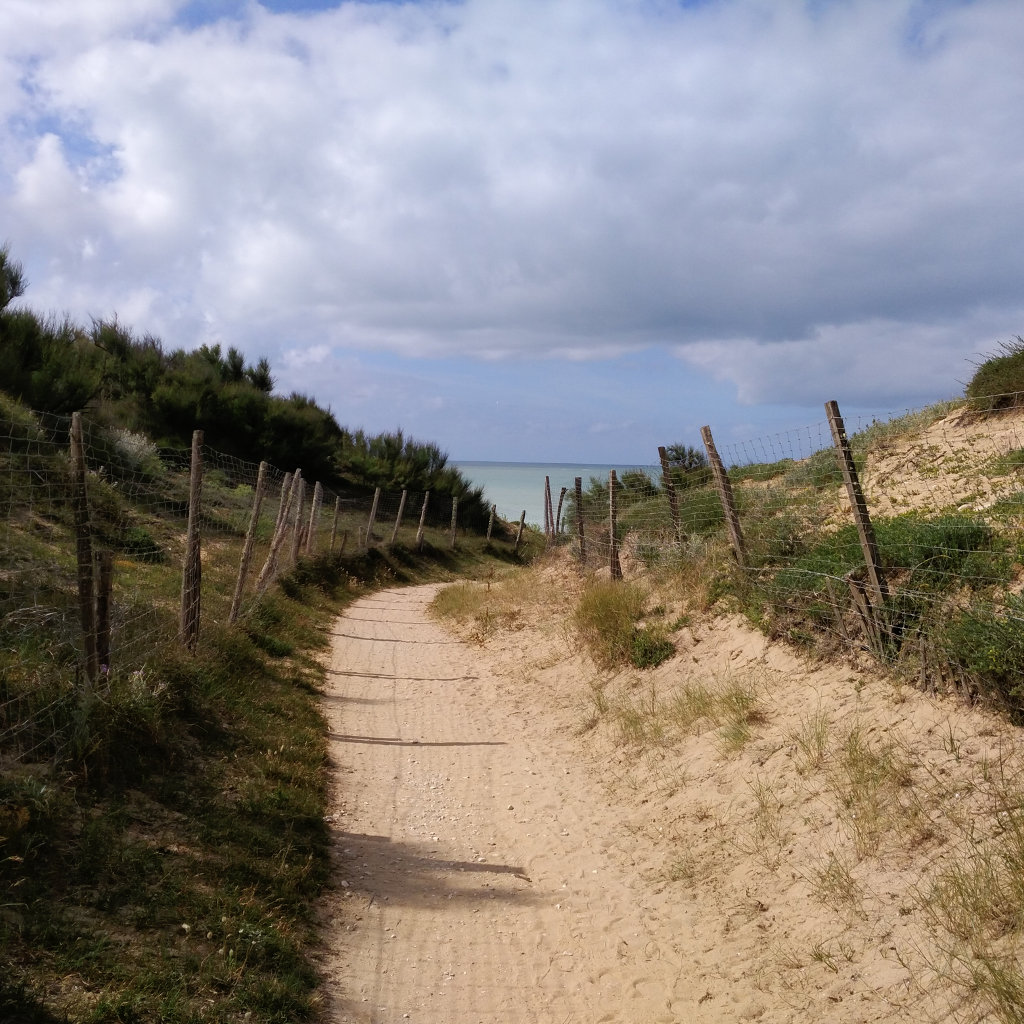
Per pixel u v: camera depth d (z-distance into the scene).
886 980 3.50
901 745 4.96
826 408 6.43
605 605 10.05
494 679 10.66
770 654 7.18
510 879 5.28
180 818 4.97
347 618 14.90
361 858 5.38
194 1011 3.31
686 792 6.00
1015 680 4.70
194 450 7.79
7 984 3.11
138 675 5.91
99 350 24.39
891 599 6.11
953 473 8.82
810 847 4.67
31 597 7.13
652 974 4.16
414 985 4.05
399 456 35.25
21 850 3.98
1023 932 3.31
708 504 11.87
